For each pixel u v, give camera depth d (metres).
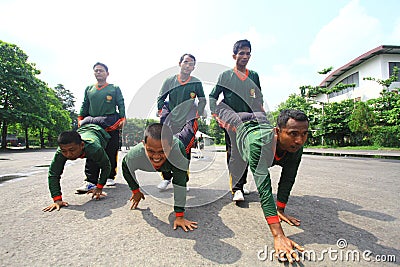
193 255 1.58
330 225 2.10
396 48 20.50
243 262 1.51
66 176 4.54
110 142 3.55
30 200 2.81
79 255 1.57
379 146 17.62
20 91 20.70
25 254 1.58
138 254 1.59
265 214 1.77
